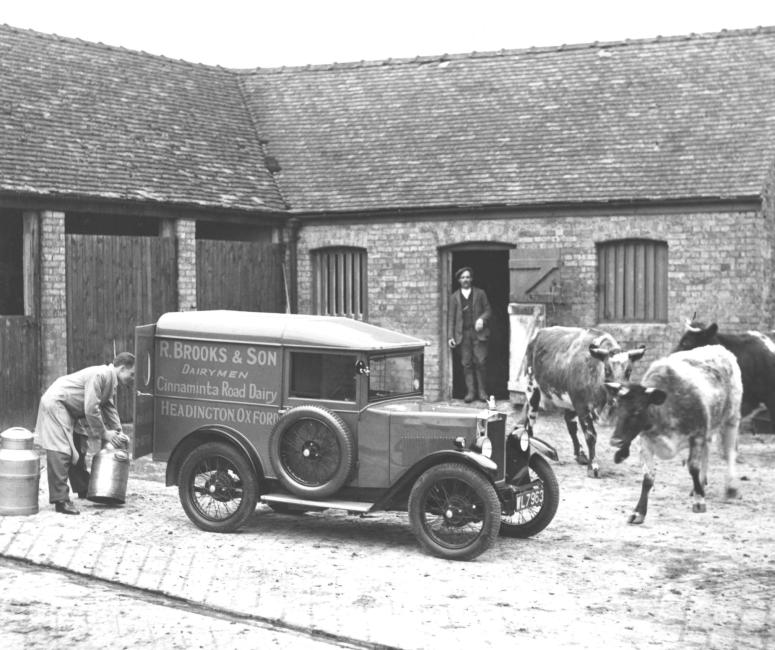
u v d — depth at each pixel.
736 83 18.73
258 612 7.57
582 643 6.96
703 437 10.85
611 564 9.05
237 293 18.92
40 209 15.58
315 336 9.75
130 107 19.05
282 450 9.76
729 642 7.02
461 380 20.20
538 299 18.19
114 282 16.70
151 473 13.32
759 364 13.63
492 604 7.82
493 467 8.97
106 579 8.45
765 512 11.12
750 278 16.88
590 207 17.78
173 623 7.40
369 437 9.55
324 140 20.88
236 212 18.59
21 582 8.38
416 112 20.80
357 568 8.82
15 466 10.59
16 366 15.27
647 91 19.27
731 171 17.14
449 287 19.12
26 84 17.58
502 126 19.73
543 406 14.43
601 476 13.06
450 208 18.55
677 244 17.31
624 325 17.70
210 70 22.38
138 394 10.34
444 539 9.38
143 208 16.98
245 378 10.05
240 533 10.07
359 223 19.53
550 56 20.88
